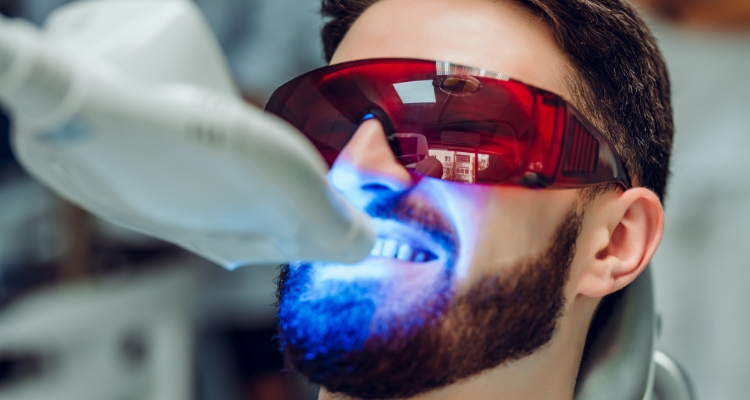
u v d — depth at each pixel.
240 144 0.51
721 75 2.10
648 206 1.08
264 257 0.66
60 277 1.90
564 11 1.01
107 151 0.50
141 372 1.98
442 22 1.03
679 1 2.05
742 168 2.04
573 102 1.01
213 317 2.30
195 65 0.58
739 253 2.01
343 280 0.92
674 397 1.21
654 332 1.12
